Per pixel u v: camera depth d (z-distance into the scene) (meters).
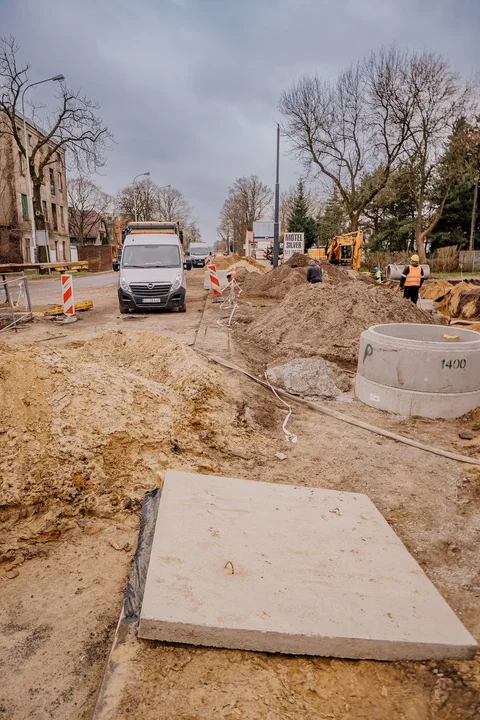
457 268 40.22
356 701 2.45
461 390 6.31
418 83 33.66
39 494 3.93
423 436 5.81
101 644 2.79
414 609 2.90
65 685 2.53
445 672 2.61
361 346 7.09
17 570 3.36
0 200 41.34
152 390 5.40
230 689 2.43
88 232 82.38
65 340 10.70
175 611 2.69
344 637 2.65
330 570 3.17
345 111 37.97
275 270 22.20
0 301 16.19
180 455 4.75
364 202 39.44
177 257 15.30
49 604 3.07
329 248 37.59
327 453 5.28
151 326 12.49
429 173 37.00
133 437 4.60
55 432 4.36
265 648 2.65
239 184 83.62
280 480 4.62
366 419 6.35
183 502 3.74
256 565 3.13
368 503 4.08
